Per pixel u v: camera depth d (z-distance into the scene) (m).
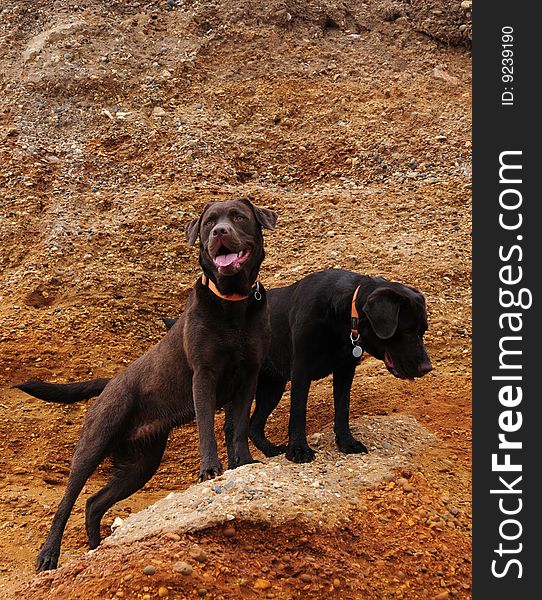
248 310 4.92
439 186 8.34
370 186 8.53
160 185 8.38
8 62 10.10
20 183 8.27
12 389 6.34
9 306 7.01
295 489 4.62
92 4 10.84
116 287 7.21
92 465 5.06
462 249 7.43
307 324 5.06
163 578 4.19
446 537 4.64
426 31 10.51
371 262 7.34
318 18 10.80
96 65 9.80
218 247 4.78
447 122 9.16
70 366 6.49
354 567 4.41
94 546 5.03
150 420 5.13
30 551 5.04
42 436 5.98
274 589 4.27
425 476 4.99
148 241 7.69
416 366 4.90
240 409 4.98
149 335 6.91
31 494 5.51
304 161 9.02
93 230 7.72
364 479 4.83
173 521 4.43
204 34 10.38
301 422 5.03
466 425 5.53
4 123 9.16
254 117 9.50
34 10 10.84
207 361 4.88
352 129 9.24
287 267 7.41
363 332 4.95
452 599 4.42
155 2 10.85
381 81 9.84
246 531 4.42
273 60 10.14
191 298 5.01
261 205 8.19
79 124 9.19
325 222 7.91
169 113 9.32
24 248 7.63
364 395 5.97
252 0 10.73
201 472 4.75
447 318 6.72
